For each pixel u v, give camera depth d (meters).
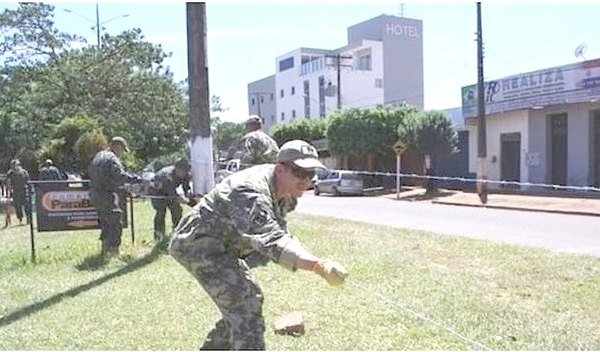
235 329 3.22
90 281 6.70
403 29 63.56
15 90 28.75
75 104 28.31
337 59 53.44
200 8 9.20
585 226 13.94
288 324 4.52
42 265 7.98
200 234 3.25
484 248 7.86
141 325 4.88
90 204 9.02
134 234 10.10
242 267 3.37
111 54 29.28
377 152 33.84
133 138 28.91
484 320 4.69
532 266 6.62
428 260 7.00
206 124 9.28
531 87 25.91
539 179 26.59
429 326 4.58
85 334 4.71
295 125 44.00
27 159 26.36
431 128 27.64
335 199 26.69
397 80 63.25
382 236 9.01
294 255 2.80
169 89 30.33
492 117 28.98
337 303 5.22
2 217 17.70
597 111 24.36
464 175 31.05
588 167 24.66
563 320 4.69
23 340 4.61
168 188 9.91
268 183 3.18
